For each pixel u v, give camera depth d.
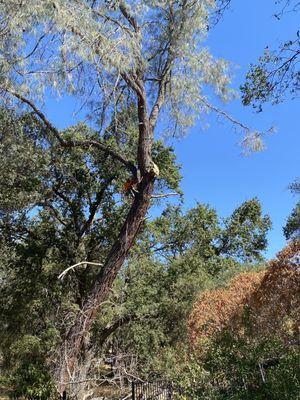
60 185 16.84
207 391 6.30
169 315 15.31
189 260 16.83
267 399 5.42
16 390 9.52
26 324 16.98
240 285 11.69
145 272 16.25
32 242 16.81
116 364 11.19
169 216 19.11
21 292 17.20
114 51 9.12
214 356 6.75
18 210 15.49
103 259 17.22
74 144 11.52
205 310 12.43
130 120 12.40
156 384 8.90
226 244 28.27
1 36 8.70
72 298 16.33
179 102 11.80
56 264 16.81
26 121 12.55
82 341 10.34
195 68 11.26
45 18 8.41
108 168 16.50
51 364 10.88
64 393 9.25
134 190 10.85
